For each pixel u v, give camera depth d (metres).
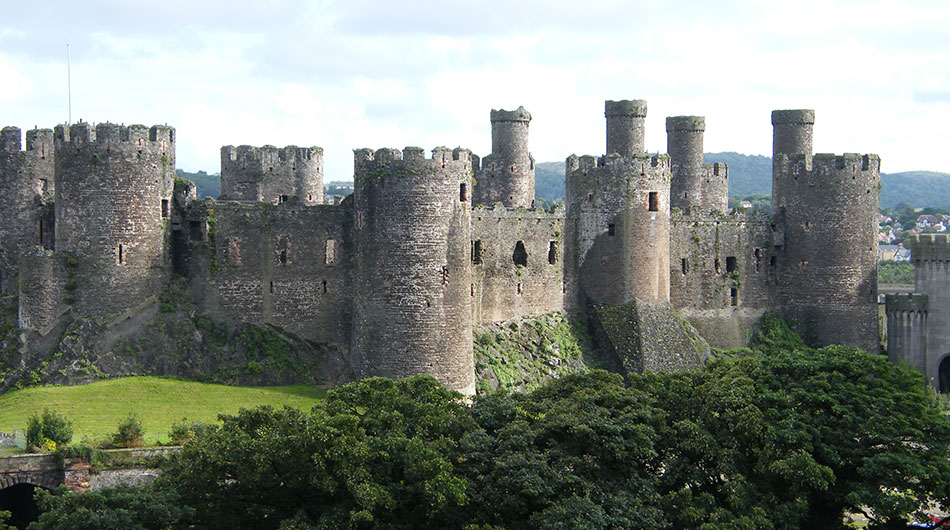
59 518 60.38
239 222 99.38
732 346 126.69
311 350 99.56
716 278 126.75
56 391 90.38
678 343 112.75
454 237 92.31
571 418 70.94
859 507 74.50
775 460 72.06
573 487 68.19
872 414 75.50
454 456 68.25
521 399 77.62
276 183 113.00
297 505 66.31
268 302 99.56
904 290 161.88
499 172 122.38
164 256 97.62
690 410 76.44
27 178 104.94
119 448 75.50
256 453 63.44
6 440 75.81
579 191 114.44
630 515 67.31
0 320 98.94
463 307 93.19
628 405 74.25
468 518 66.88
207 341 97.12
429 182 91.00
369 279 92.12
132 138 95.12
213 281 98.75
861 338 128.25
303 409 89.50
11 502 76.06
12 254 104.75
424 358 91.00
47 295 94.81
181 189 100.00
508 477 66.88
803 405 76.88
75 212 94.94
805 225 129.12
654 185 113.12
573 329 112.81
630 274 112.44
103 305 94.69
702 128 133.88
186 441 71.75
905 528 75.38
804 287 129.38
